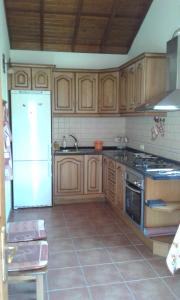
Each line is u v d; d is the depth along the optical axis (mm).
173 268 1969
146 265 2889
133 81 4172
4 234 1077
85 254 3121
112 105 4949
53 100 4902
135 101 4086
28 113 4535
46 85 4637
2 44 3746
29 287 2529
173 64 3166
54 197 4887
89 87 5008
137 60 3979
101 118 5430
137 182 3393
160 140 4035
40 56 5117
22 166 4613
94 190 5031
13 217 4273
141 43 4699
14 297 2385
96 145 5301
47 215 4375
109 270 2793
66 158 4855
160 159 3932
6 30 4355
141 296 2395
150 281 2613
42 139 4625
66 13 4395
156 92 3766
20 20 4465
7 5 4156
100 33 4883
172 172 3141
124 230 3791
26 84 4582
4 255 1064
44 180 4711
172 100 2984
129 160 3986
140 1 4266
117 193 4246
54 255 3092
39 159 4652
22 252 2150
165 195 3254
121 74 4758
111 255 3100
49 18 4473
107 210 4613
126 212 3852
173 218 3291
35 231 2555
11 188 4605
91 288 2504
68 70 4902
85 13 4426
